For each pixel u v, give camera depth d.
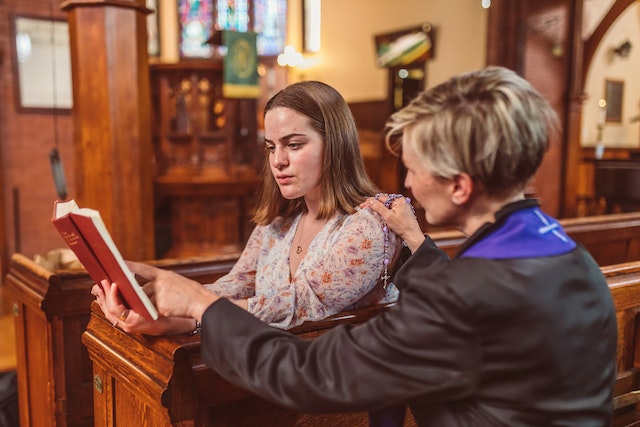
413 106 1.00
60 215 1.16
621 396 1.99
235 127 7.20
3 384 3.30
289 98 1.50
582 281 0.96
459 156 0.94
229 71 6.78
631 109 10.81
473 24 8.16
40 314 2.42
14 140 6.47
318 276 1.43
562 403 0.91
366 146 9.46
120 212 3.77
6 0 6.25
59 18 6.57
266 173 1.70
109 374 1.54
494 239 0.95
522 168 0.94
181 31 12.26
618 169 7.62
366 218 1.46
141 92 3.82
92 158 3.73
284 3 12.45
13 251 6.51
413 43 9.15
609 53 10.26
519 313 0.89
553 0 7.61
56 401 2.40
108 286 1.21
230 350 1.05
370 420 1.27
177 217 7.26
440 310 0.91
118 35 3.66
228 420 1.36
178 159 7.00
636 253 4.39
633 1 7.70
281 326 1.38
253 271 1.75
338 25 11.12
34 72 6.50
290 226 1.69
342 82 11.14
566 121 8.15
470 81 0.97
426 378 0.91
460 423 0.95
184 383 1.24
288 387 0.98
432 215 1.05
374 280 1.46
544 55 7.67
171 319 1.26
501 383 0.90
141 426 1.43
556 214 8.30
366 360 0.94
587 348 0.94
